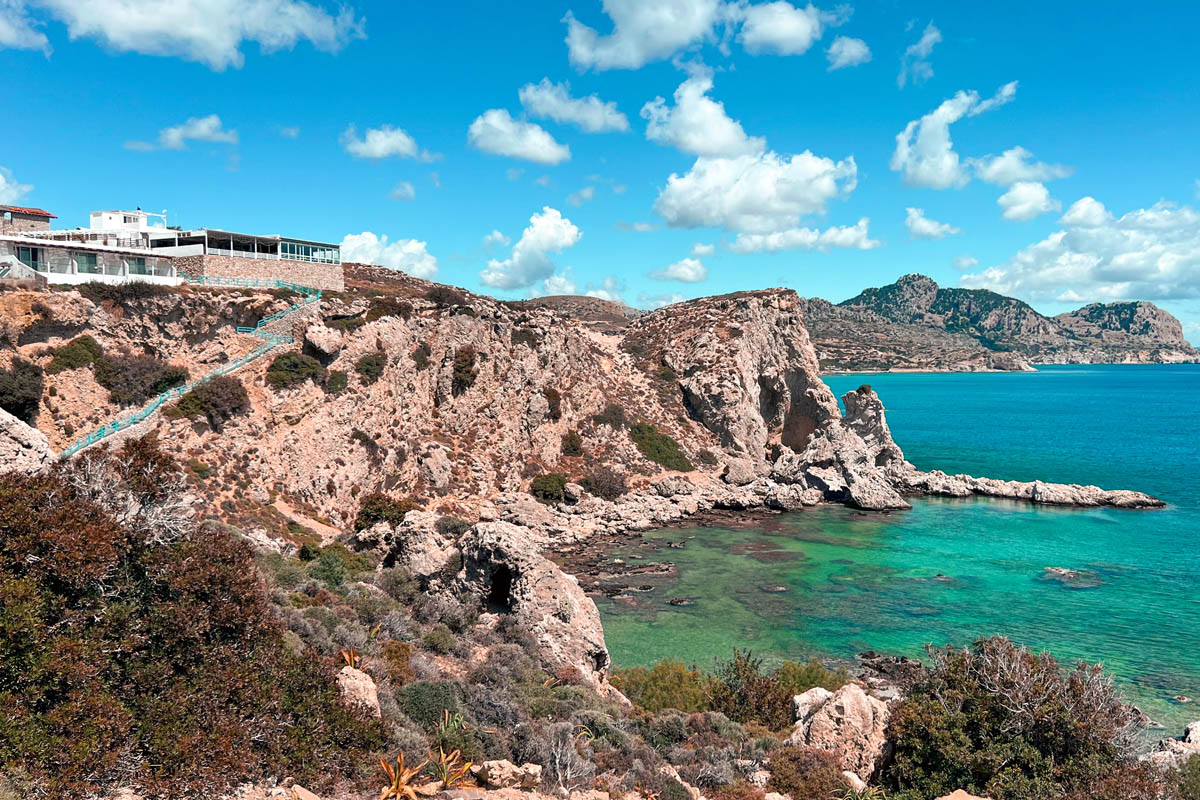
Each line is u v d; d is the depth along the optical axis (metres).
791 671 38.72
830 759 24.73
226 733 15.08
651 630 50.41
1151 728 37.31
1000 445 150.75
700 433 109.94
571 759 19.98
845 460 98.56
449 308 83.88
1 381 45.38
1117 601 57.00
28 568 15.02
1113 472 118.44
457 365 82.56
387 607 32.12
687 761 24.30
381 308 75.75
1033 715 24.08
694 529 81.81
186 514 21.95
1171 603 56.53
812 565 67.19
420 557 40.66
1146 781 21.75
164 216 85.94
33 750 12.35
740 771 24.22
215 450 52.41
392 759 17.59
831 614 54.19
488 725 22.16
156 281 64.19
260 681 17.09
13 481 17.00
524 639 33.56
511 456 84.38
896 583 61.72
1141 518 87.50
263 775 15.16
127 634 15.73
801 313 128.88
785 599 57.47
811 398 119.19
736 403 109.94
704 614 53.84
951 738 24.20
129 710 14.49
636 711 30.58
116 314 56.69
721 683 35.66
